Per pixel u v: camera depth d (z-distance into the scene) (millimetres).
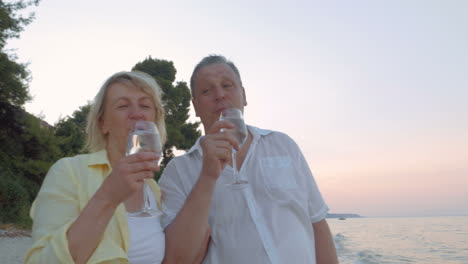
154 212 1652
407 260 19109
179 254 1659
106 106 1746
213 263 1842
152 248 1625
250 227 1844
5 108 18234
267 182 1938
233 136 1602
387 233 44750
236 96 2051
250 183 1944
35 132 21812
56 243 1162
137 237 1614
